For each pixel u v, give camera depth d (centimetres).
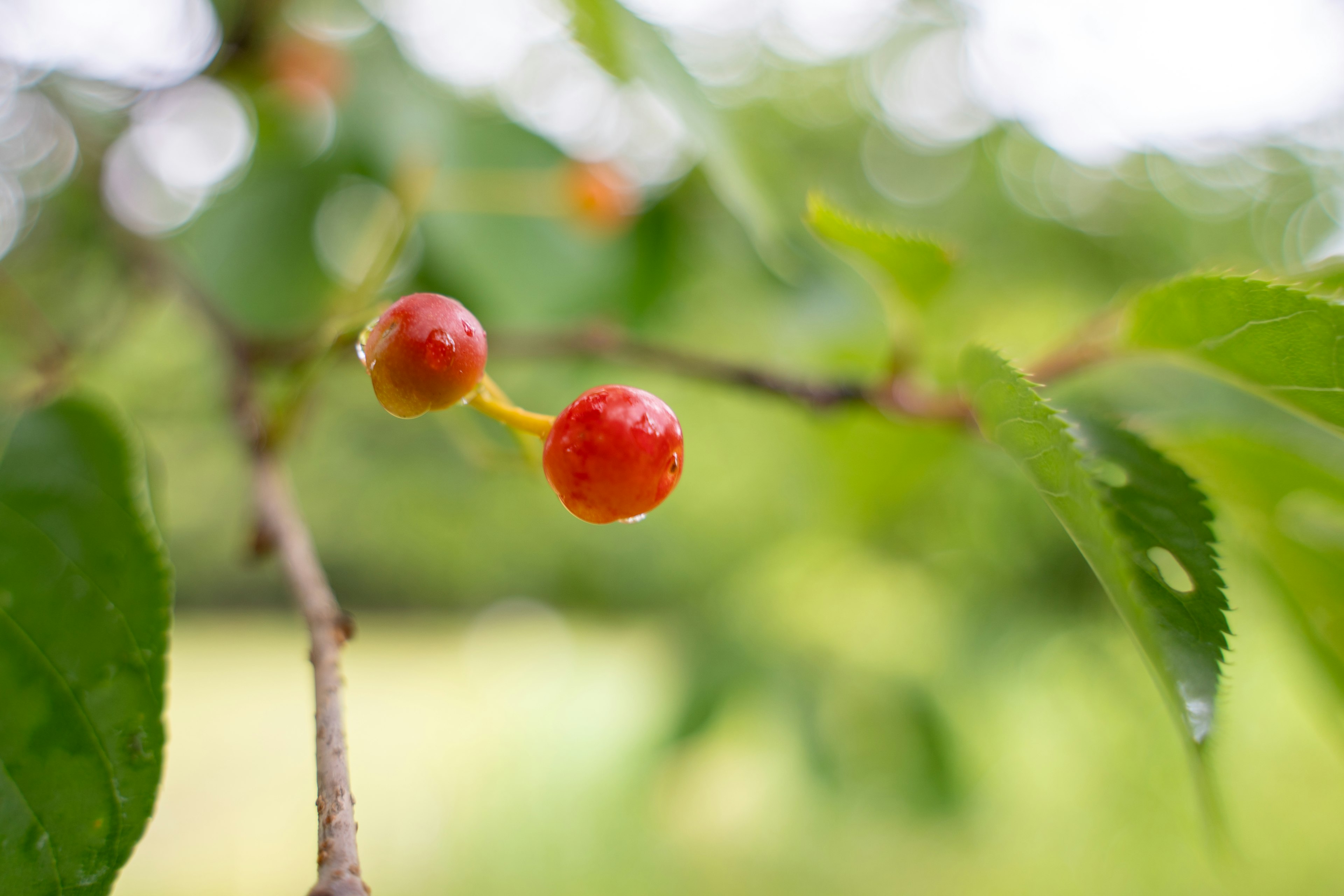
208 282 35
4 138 38
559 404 37
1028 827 81
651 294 33
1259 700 80
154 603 19
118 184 39
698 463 92
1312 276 20
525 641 176
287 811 106
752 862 89
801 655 50
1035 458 19
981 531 62
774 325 34
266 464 21
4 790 18
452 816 101
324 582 19
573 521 125
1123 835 72
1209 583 18
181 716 143
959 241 68
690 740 48
